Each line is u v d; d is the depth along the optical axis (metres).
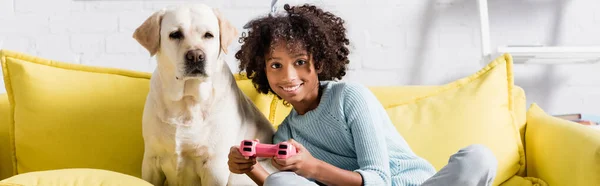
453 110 1.72
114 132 1.73
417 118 1.73
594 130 1.46
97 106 1.74
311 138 1.50
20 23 2.28
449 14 2.22
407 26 2.23
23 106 1.73
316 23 1.43
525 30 2.21
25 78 1.74
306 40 1.40
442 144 1.66
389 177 1.33
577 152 1.39
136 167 1.72
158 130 1.51
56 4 2.28
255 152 1.22
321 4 2.23
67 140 1.71
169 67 1.49
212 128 1.52
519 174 1.72
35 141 1.72
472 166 1.20
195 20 1.49
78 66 1.80
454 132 1.68
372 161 1.34
